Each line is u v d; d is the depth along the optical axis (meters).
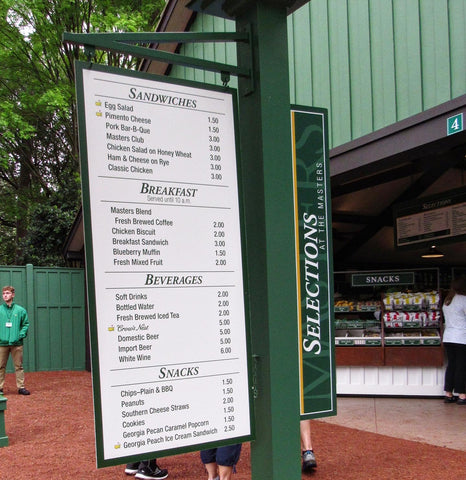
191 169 2.30
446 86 5.08
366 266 11.45
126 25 15.77
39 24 18.05
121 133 2.17
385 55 5.75
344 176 6.36
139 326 2.14
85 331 12.98
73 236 12.97
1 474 4.88
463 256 11.42
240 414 2.30
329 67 6.47
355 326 8.33
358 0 6.11
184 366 2.21
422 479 4.34
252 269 2.43
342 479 4.38
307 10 6.84
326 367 3.65
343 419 6.73
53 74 19.69
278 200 2.39
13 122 17.17
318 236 3.67
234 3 2.48
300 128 3.66
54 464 5.15
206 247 2.30
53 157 22.42
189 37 2.30
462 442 5.51
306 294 3.61
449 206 6.37
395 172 7.61
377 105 5.83
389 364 7.95
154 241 2.20
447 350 7.54
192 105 2.34
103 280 2.09
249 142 2.45
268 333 2.32
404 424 6.37
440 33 5.15
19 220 23.05
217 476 3.90
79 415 7.48
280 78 2.45
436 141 5.07
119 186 2.15
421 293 8.05
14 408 8.09
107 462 2.04
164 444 2.15
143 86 2.23
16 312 9.31
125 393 2.09
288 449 2.33
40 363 12.48
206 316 2.27
